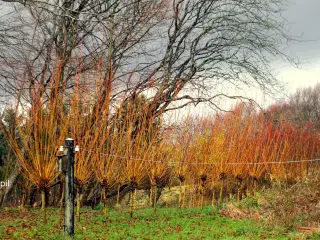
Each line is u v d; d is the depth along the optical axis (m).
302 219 13.28
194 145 18.20
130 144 15.16
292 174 22.17
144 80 19.12
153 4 19.38
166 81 19.72
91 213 16.58
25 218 14.29
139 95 18.12
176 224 13.49
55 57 16.86
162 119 17.30
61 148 10.86
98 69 16.47
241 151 19.44
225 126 19.55
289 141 23.02
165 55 20.86
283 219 13.11
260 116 22.03
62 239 10.35
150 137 16.31
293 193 16.64
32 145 12.91
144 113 16.66
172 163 17.58
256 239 10.98
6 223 12.66
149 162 15.79
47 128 12.77
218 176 18.22
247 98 20.66
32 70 16.03
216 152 18.38
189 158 17.67
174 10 20.34
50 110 13.46
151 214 15.86
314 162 24.22
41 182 12.55
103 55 18.16
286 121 24.27
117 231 11.98
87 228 12.36
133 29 19.03
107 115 14.83
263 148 20.86
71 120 14.49
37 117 13.02
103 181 14.66
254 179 20.47
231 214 15.43
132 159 15.07
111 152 14.74
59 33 18.06
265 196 17.45
